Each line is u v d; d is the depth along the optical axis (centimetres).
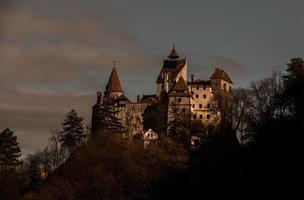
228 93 17362
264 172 8612
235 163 9806
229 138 11744
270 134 9106
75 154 12619
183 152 12638
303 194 7712
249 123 11594
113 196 10738
